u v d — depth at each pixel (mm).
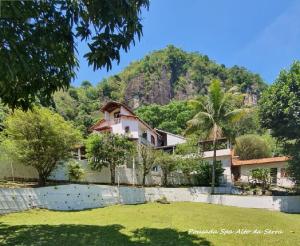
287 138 31109
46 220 16797
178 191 30422
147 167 31859
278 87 29891
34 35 7723
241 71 128125
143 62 131125
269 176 37625
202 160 37156
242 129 64750
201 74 130875
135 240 12219
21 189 19750
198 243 12188
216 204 28625
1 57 6926
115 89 117562
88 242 11609
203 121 32625
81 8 7805
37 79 9070
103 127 42781
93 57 8125
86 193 23234
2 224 15109
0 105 23953
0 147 22109
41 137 21938
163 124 68688
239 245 12266
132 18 7773
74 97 88188
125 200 25984
